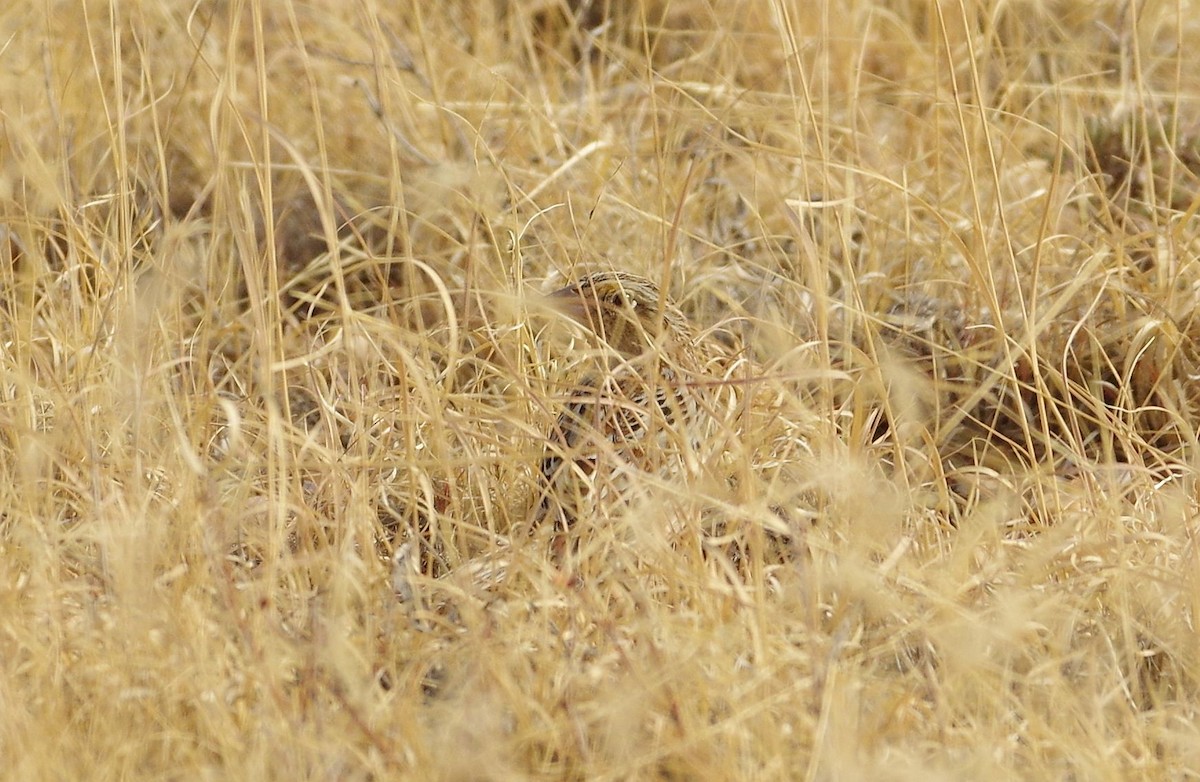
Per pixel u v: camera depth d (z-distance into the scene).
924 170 21.48
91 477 14.30
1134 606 13.52
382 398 16.39
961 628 12.31
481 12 25.16
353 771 11.30
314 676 11.77
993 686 12.24
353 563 13.15
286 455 14.94
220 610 12.79
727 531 14.41
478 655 12.00
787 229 20.78
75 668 12.41
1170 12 24.91
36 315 18.41
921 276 19.80
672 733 11.34
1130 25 23.42
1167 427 17.08
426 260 20.47
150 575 12.65
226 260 20.53
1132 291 18.45
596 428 14.88
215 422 16.94
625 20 25.89
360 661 12.06
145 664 12.08
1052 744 11.63
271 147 22.48
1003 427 18.27
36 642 12.25
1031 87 21.19
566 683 11.88
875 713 11.84
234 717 11.91
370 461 14.77
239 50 23.39
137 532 13.12
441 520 15.03
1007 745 11.65
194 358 16.73
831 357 18.55
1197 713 12.51
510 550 14.05
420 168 21.91
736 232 21.48
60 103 20.55
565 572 13.14
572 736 11.52
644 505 13.31
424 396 14.65
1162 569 13.72
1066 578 13.97
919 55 23.84
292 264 21.53
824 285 16.53
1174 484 16.08
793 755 11.42
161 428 15.84
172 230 15.98
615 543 13.32
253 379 17.27
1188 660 12.98
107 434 15.63
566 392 16.11
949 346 18.70
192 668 11.85
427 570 14.84
